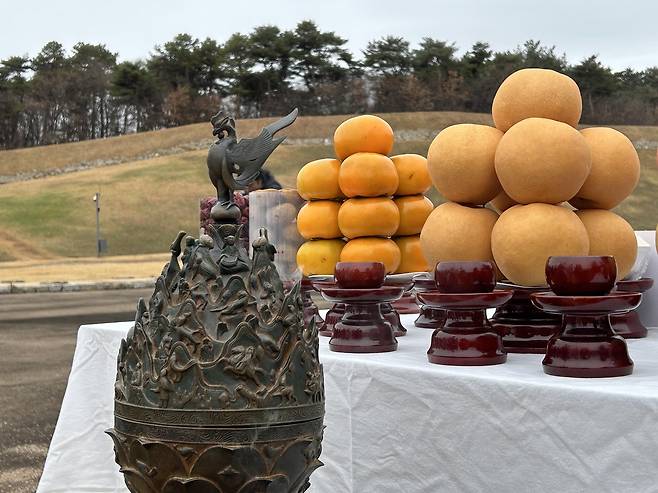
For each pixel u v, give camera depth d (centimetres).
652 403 96
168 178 3681
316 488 146
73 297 1280
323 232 200
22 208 3253
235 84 5128
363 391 135
